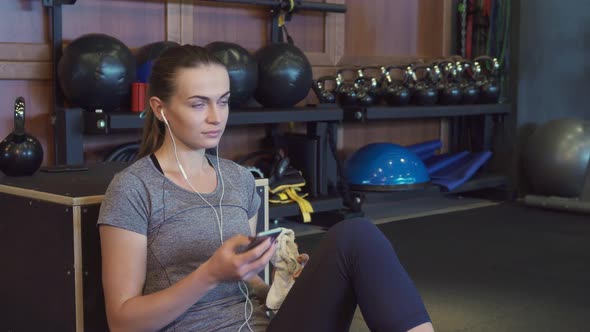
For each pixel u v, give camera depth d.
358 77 5.20
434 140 6.00
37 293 1.78
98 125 3.75
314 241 4.36
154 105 1.53
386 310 1.37
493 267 3.77
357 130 5.69
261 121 4.32
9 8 3.97
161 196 1.47
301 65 4.52
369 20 5.64
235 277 1.33
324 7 5.05
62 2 3.93
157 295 1.37
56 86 4.00
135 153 4.36
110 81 3.75
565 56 6.23
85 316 1.67
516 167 6.02
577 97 6.35
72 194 1.69
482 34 6.02
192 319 1.47
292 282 1.59
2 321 1.95
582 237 4.56
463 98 5.63
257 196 1.72
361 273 1.40
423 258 3.94
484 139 6.05
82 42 3.78
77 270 1.65
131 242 1.43
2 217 1.89
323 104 4.77
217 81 1.48
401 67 5.42
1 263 1.92
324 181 4.79
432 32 6.06
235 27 4.90
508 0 5.89
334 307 1.43
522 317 2.95
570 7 6.19
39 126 4.12
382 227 4.76
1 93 3.99
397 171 4.93
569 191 5.52
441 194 6.11
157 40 4.57
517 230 4.75
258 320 1.53
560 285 3.45
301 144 4.80
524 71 5.97
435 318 2.92
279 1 4.79
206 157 1.63
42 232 1.74
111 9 4.36
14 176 2.13
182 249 1.47
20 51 4.00
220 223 1.52
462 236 4.53
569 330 2.79
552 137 5.55
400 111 5.11
